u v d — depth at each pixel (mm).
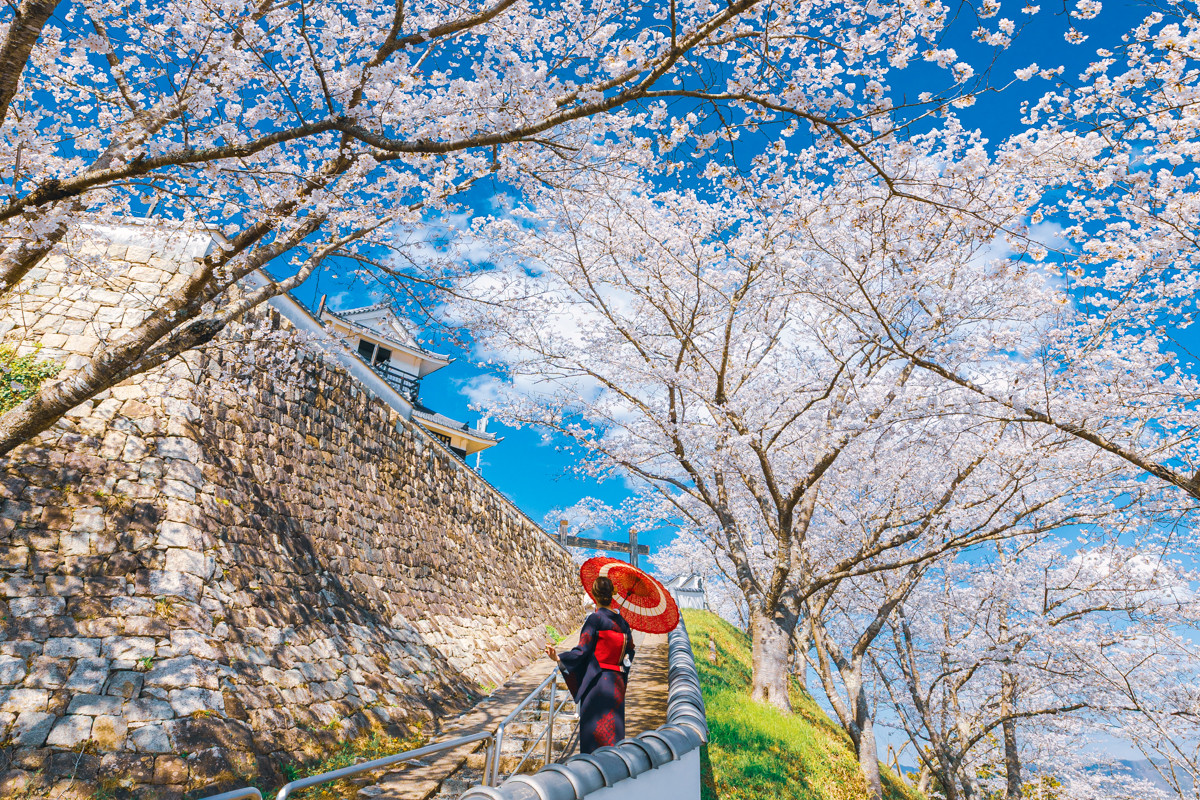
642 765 3234
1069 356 7699
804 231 8086
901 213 7887
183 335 4828
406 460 12586
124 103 5035
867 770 10211
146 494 6809
